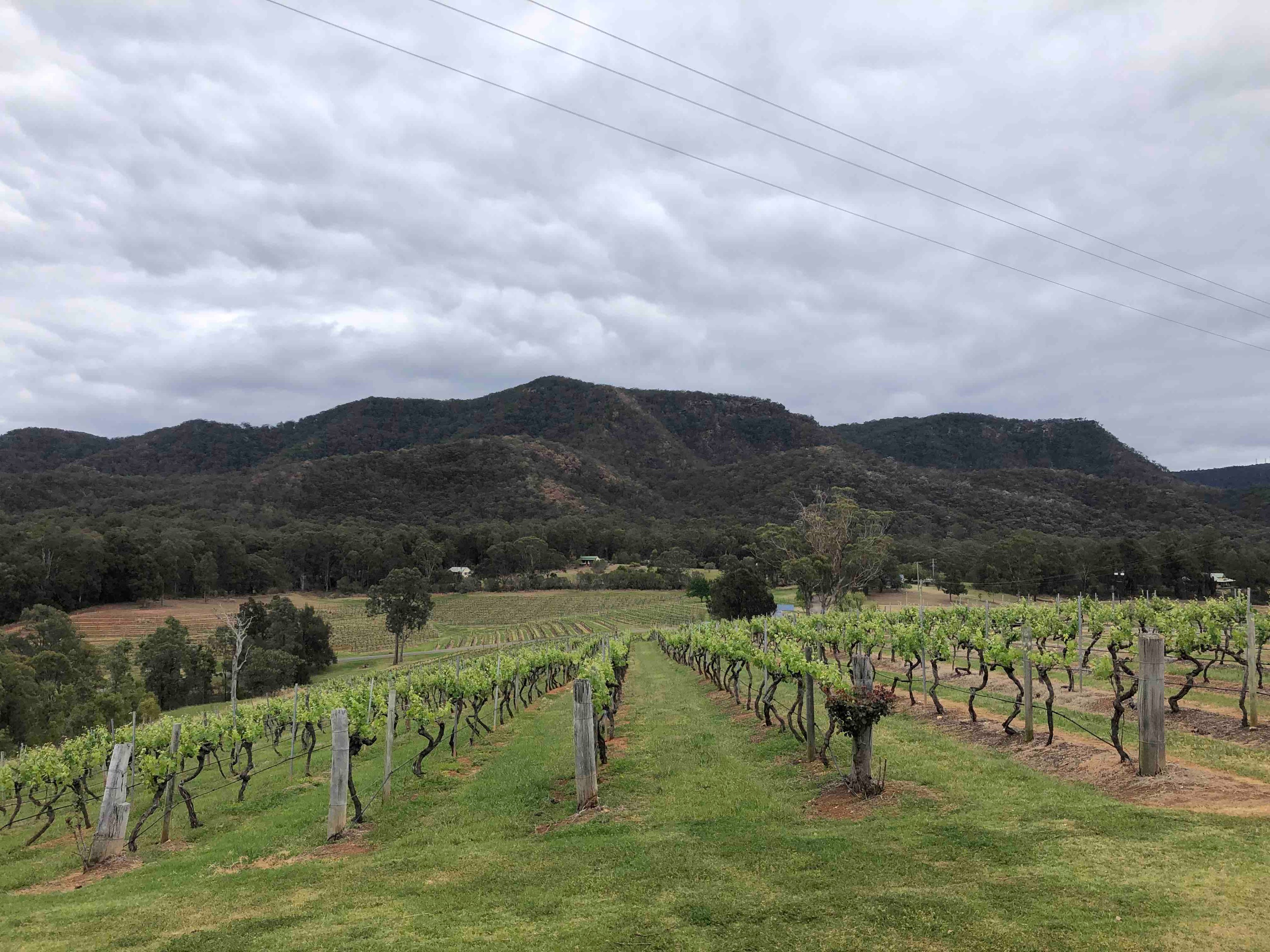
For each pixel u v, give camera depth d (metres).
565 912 8.04
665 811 11.85
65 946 8.36
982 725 16.27
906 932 6.87
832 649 35.03
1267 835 8.47
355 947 7.55
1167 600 36.81
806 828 10.44
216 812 17.03
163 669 64.25
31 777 19.20
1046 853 8.50
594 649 41.94
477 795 14.41
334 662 82.19
